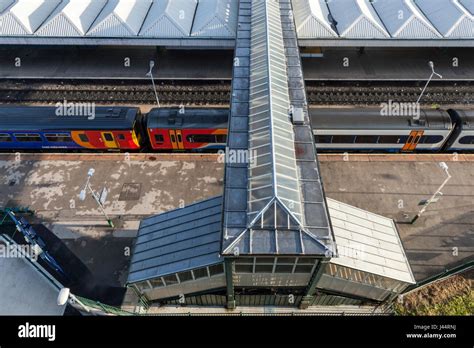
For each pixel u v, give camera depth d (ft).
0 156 99.50
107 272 75.72
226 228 52.54
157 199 89.61
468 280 73.26
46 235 82.17
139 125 105.19
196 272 58.49
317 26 130.31
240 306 69.77
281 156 60.18
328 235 51.55
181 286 63.00
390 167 96.84
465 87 130.62
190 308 69.72
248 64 84.02
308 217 53.57
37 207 88.02
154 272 60.34
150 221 70.74
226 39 128.67
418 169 96.17
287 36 94.38
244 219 53.57
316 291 64.18
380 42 128.88
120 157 99.81
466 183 92.17
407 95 127.95
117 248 79.87
